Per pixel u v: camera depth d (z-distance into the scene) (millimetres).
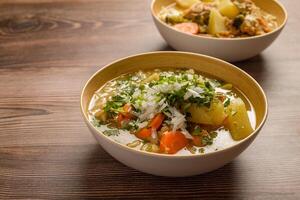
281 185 549
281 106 643
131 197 534
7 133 602
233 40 668
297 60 724
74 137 597
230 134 559
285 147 590
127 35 766
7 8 818
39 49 732
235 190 542
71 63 708
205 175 557
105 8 829
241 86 613
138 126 554
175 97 555
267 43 691
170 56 640
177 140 535
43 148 584
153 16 715
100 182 548
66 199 531
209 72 635
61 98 650
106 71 614
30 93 657
